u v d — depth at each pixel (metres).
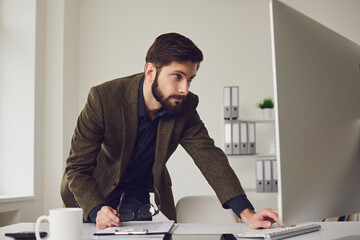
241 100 4.09
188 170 4.02
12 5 3.65
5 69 3.61
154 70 1.46
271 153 3.89
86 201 1.36
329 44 0.95
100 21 4.28
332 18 4.12
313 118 0.88
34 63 3.60
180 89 1.43
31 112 3.56
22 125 3.56
